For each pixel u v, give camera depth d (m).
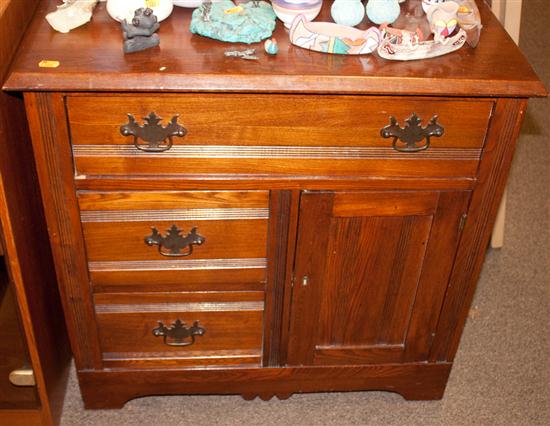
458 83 1.24
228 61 1.24
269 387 1.66
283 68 1.23
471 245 1.46
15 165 1.34
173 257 1.43
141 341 1.55
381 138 1.30
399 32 1.26
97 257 1.41
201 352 1.58
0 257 1.44
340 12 1.32
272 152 1.30
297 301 1.51
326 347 1.60
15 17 1.33
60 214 1.34
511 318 1.95
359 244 1.44
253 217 1.39
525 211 2.29
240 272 1.46
